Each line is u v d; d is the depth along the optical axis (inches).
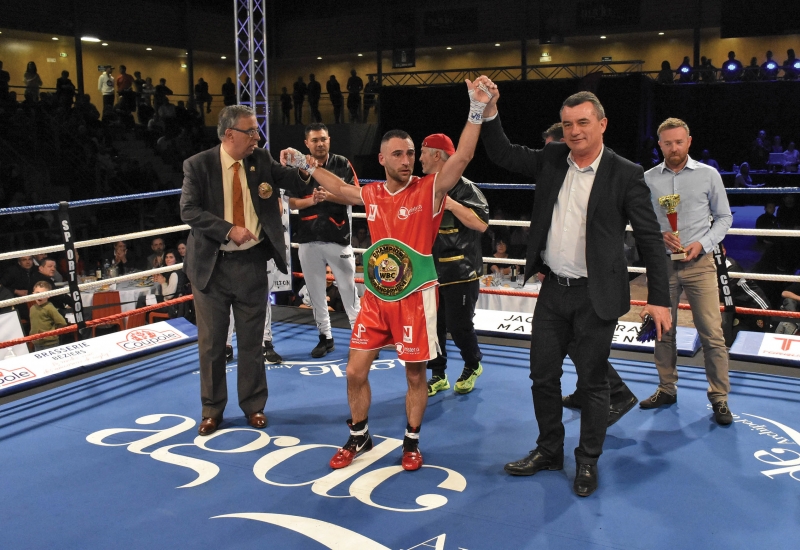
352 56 684.7
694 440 122.3
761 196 421.1
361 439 115.8
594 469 104.9
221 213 127.0
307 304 236.8
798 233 152.0
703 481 107.0
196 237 127.6
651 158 398.0
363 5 637.9
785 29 491.5
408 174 104.9
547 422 109.9
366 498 102.5
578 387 105.9
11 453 120.3
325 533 92.7
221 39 640.4
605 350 102.6
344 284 172.6
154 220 432.8
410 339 107.9
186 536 92.7
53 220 401.4
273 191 130.7
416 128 444.1
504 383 153.7
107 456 118.8
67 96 489.4
